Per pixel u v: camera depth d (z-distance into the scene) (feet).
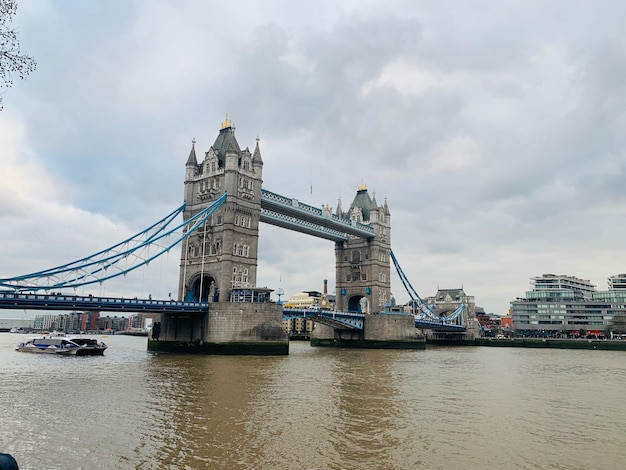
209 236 277.44
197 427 82.28
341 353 287.28
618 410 104.99
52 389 120.98
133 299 221.46
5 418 87.92
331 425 85.56
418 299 454.40
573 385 147.33
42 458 65.36
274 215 308.60
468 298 561.43
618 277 651.66
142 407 98.43
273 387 127.44
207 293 290.97
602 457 69.82
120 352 277.03
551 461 67.67
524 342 461.37
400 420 90.79
